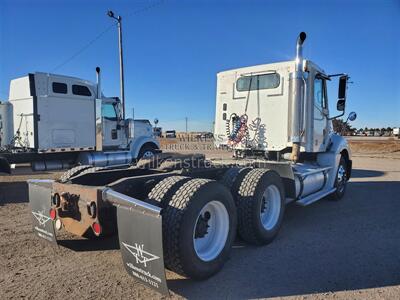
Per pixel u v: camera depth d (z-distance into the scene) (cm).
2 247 444
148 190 388
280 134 621
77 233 365
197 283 346
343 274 368
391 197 808
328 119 713
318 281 352
